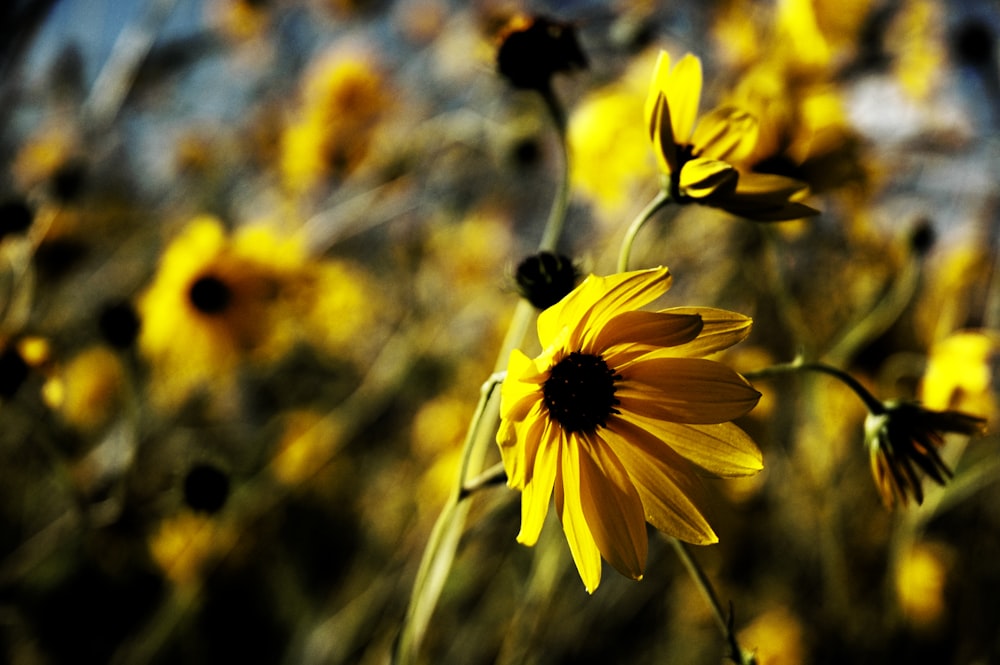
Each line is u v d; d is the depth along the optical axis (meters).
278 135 0.74
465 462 0.30
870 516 0.56
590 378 0.29
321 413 0.64
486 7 0.61
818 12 0.46
